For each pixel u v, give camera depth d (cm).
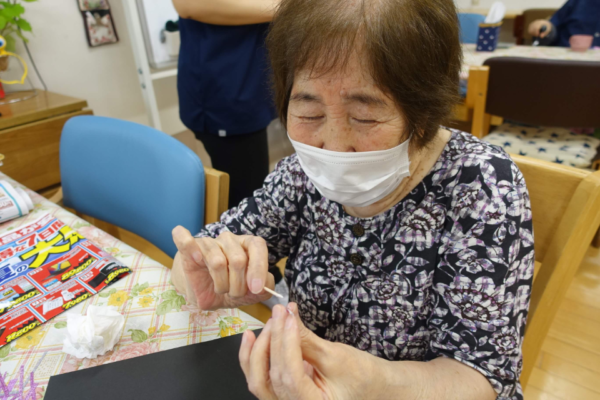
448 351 53
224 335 58
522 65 150
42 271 70
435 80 45
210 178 83
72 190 108
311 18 43
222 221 76
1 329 59
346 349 44
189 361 53
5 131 141
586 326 143
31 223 83
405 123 48
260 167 158
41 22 187
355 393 43
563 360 132
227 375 51
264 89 133
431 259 57
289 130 53
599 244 179
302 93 47
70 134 103
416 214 57
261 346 42
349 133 48
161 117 239
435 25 43
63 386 50
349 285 65
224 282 56
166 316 61
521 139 184
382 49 41
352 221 62
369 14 41
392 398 46
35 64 191
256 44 129
